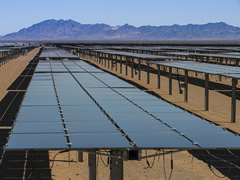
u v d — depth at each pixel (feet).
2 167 59.77
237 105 114.62
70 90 75.46
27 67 244.83
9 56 329.11
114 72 214.28
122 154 40.06
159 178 55.57
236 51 254.27
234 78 90.07
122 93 70.49
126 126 43.34
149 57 168.25
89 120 46.57
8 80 176.04
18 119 46.73
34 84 85.71
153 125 44.06
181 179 55.11
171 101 120.88
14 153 66.54
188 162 62.59
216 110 106.52
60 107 55.67
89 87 79.51
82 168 59.98
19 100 122.93
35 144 35.58
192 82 166.40
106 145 35.58
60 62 163.73
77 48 374.43
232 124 89.71
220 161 62.85
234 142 37.35
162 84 160.97
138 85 158.61
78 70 121.90
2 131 82.89
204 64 133.90
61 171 58.44
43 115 49.29
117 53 222.69
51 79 96.17
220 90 143.43
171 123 45.21
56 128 42.09
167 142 36.86
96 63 282.97
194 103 117.29
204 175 56.59
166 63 142.00
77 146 35.12
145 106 56.44
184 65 129.59
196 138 38.55
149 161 63.10
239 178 55.21
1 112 103.71
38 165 60.85
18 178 55.26
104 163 59.36
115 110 53.11
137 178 55.67
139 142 36.68
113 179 40.63
